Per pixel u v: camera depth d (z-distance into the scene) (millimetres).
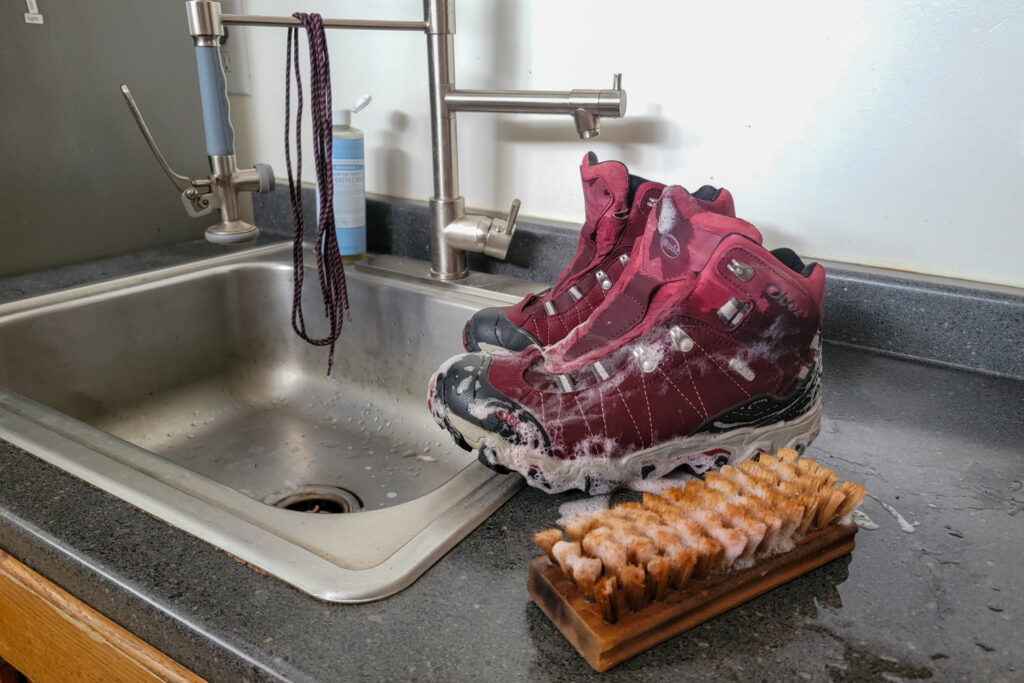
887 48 720
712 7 792
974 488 524
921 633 379
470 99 833
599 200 667
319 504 778
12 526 459
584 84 894
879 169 759
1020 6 655
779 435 523
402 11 992
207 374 995
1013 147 693
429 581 417
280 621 380
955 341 738
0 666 592
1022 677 350
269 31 1101
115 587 406
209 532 445
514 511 488
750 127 810
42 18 888
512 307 729
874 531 469
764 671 353
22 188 915
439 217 913
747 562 395
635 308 501
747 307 468
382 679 345
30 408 605
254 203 1188
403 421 928
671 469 510
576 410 479
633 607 358
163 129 1053
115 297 879
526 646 368
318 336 1009
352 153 970
